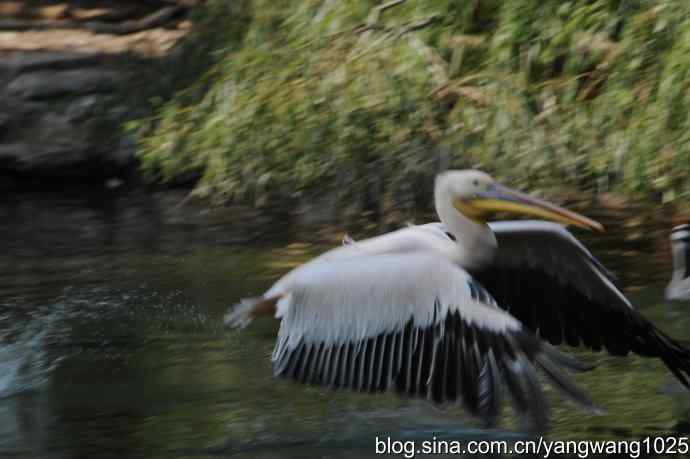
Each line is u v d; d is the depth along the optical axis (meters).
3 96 17.94
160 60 16.45
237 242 13.12
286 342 5.86
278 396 7.85
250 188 12.66
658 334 6.29
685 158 9.59
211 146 11.66
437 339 5.56
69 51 19.72
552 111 10.31
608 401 7.48
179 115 12.30
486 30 11.09
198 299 10.61
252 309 6.03
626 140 9.82
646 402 7.41
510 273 6.46
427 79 10.80
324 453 6.80
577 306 6.47
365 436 7.05
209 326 9.70
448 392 5.48
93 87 17.92
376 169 11.96
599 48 10.05
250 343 9.20
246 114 11.30
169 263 12.21
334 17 11.29
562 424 7.10
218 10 14.69
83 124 17.36
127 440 7.14
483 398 5.39
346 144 11.28
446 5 10.77
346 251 6.17
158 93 16.11
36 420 7.56
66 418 7.59
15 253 13.01
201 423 7.38
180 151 11.91
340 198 12.44
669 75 9.32
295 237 13.17
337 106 11.03
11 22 21.84
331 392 7.86
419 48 10.72
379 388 5.63
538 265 6.45
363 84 10.89
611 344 6.45
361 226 13.02
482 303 5.53
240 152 11.50
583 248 6.34
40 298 10.84
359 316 5.73
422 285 5.66
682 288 9.94
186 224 14.25
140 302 10.56
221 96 11.80
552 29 10.10
